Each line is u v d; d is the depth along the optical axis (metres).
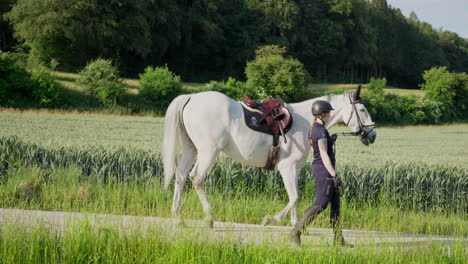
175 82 43.62
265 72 52.53
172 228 5.04
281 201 8.49
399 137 34.28
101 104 40.59
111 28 57.06
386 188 9.24
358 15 95.06
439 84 59.25
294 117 6.07
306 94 54.81
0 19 60.50
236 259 4.43
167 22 69.62
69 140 16.30
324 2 94.69
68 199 6.88
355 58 94.69
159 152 9.79
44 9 51.78
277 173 8.94
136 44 59.94
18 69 37.59
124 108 40.09
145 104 42.84
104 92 39.88
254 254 4.43
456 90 60.34
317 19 91.75
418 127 53.09
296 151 5.97
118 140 18.16
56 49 56.88
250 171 8.97
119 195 7.07
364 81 103.38
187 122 6.03
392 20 110.19
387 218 7.03
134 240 4.62
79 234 4.56
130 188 7.91
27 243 4.46
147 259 4.30
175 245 4.47
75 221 5.04
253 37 85.00
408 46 111.50
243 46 84.25
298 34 88.81
